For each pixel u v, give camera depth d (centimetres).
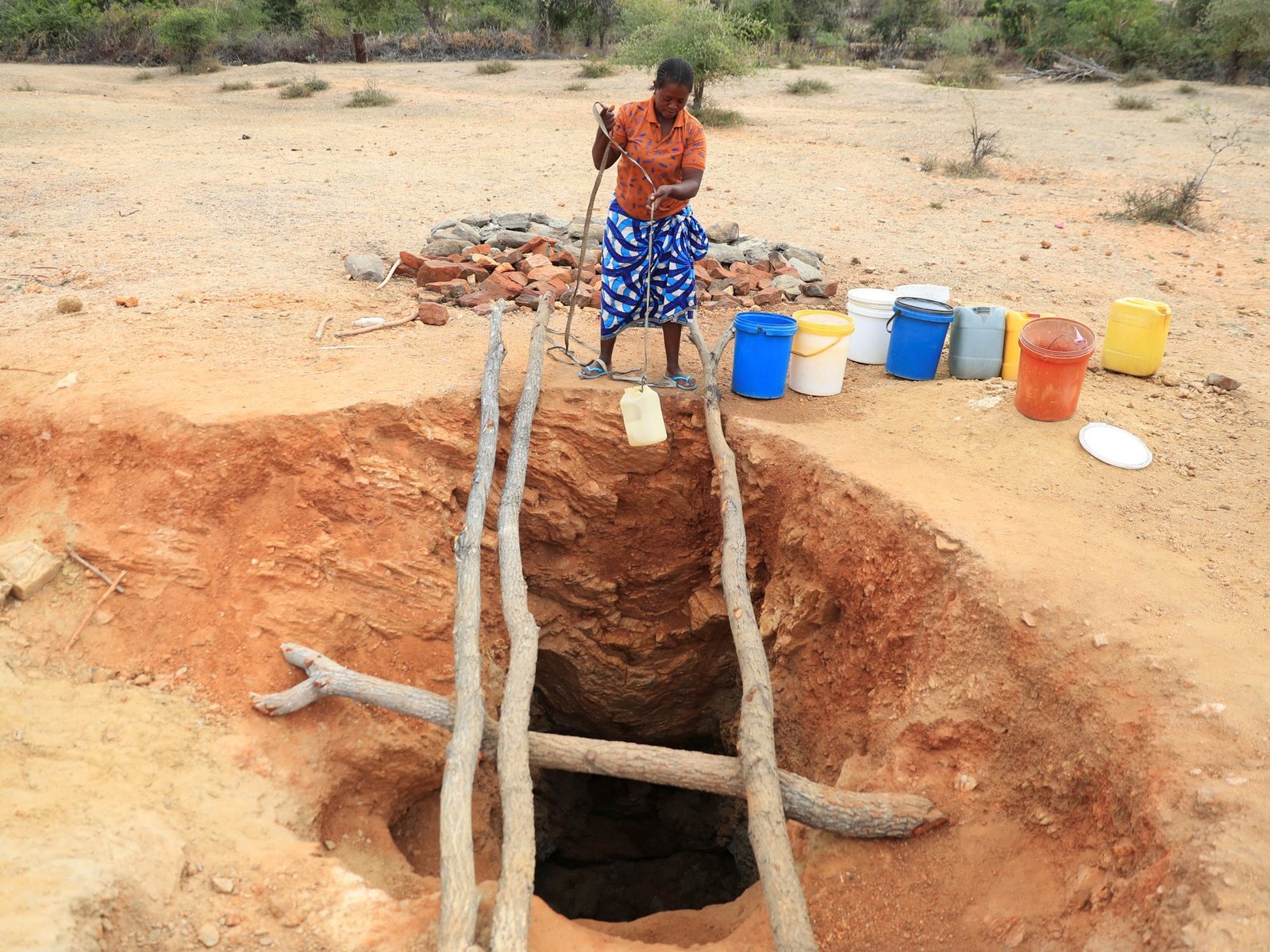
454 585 563
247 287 798
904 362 663
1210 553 471
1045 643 416
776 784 412
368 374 609
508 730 444
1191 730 367
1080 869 369
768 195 1266
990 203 1255
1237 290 896
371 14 2764
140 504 516
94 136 1594
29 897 343
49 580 495
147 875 374
